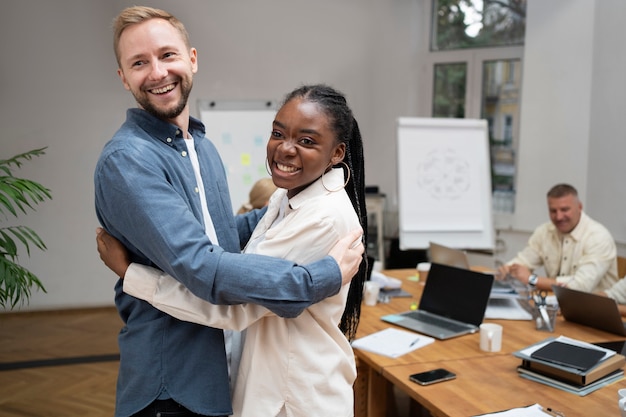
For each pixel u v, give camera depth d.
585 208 4.59
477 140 4.58
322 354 1.30
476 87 5.41
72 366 3.79
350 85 5.82
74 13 4.97
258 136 5.21
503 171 5.35
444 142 4.53
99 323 4.81
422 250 5.27
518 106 5.20
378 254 5.46
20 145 4.96
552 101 4.75
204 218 1.40
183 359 1.29
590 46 4.48
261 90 5.54
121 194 1.19
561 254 3.41
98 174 1.23
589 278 3.12
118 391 1.35
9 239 2.83
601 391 1.82
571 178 4.68
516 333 2.42
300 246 1.22
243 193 5.06
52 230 5.08
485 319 2.62
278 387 1.29
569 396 1.79
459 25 5.49
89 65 5.05
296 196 1.31
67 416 3.05
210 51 5.36
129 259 1.30
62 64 4.99
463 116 5.54
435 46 5.66
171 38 1.29
